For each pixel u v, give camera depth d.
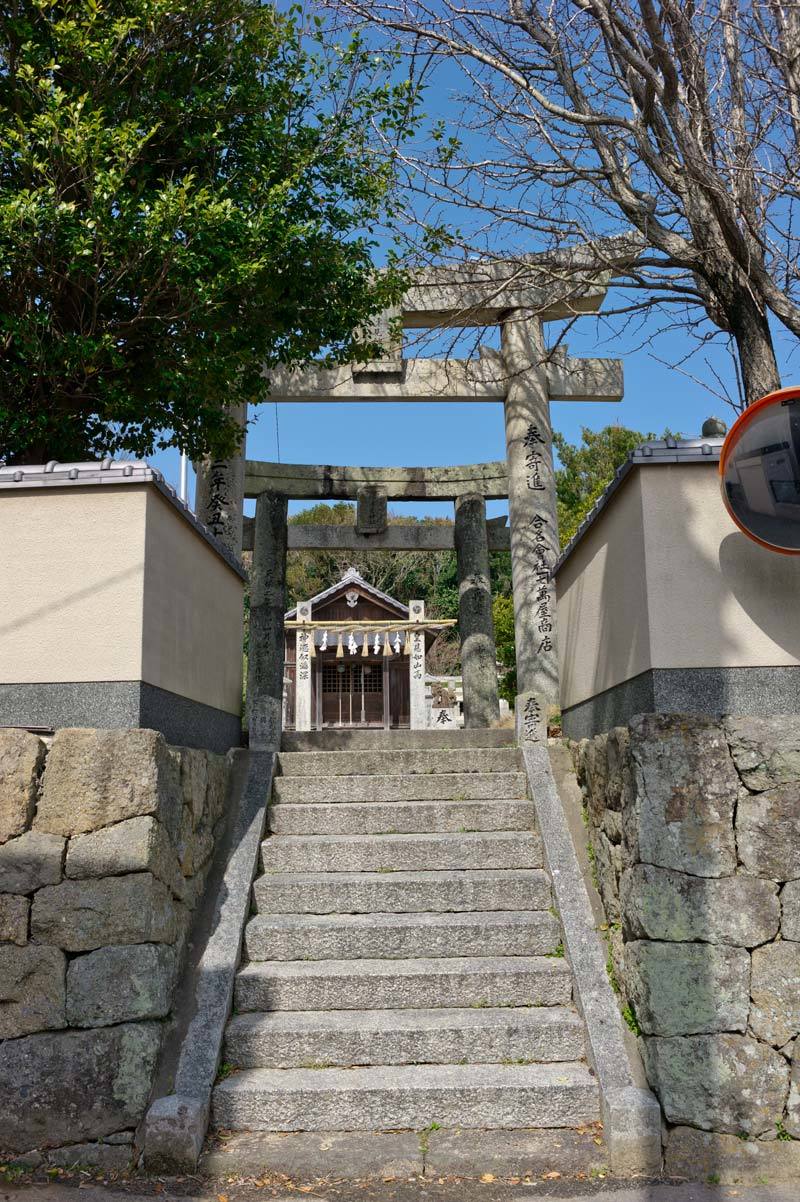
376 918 4.70
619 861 4.18
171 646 4.65
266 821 5.46
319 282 5.89
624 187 6.44
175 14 5.29
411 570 30.52
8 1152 3.49
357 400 9.47
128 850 3.67
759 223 5.64
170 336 5.51
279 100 5.83
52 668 4.12
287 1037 3.97
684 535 4.18
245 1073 3.89
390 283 6.75
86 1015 3.57
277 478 10.73
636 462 4.22
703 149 5.62
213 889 4.73
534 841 5.17
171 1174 3.44
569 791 5.50
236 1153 3.52
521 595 8.90
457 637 29.75
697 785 3.77
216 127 5.52
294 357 6.40
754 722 3.83
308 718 17.06
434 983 4.29
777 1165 3.42
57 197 4.84
